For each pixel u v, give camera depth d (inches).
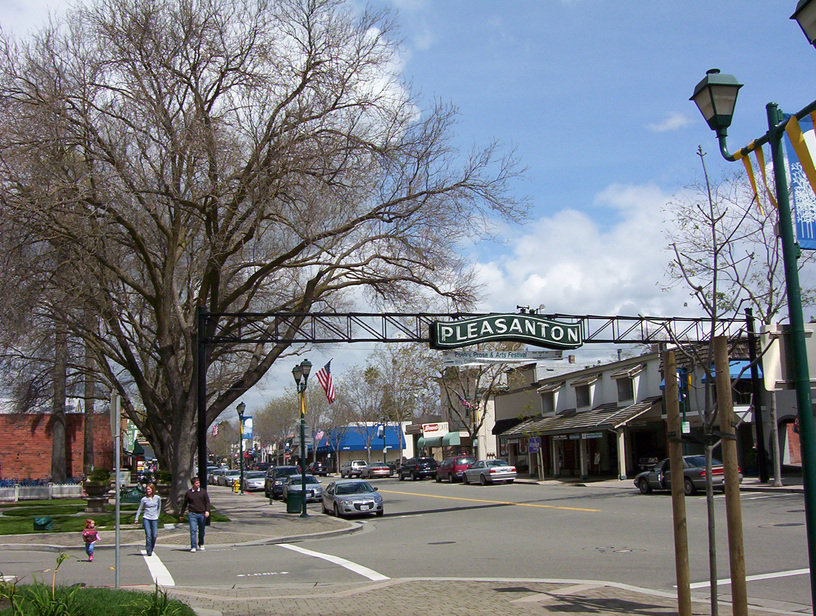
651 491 1223.5
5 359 1267.2
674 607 368.8
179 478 995.3
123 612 315.0
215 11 908.0
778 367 392.2
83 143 849.5
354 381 3174.2
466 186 1010.1
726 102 299.6
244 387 1034.1
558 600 393.4
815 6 258.7
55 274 901.2
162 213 1000.2
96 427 1974.7
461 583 469.4
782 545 575.2
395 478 2632.9
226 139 901.8
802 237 274.2
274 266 997.8
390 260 1062.4
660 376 1576.0
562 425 1804.9
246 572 567.5
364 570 564.1
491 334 996.6
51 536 829.8
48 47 873.5
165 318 1007.0
